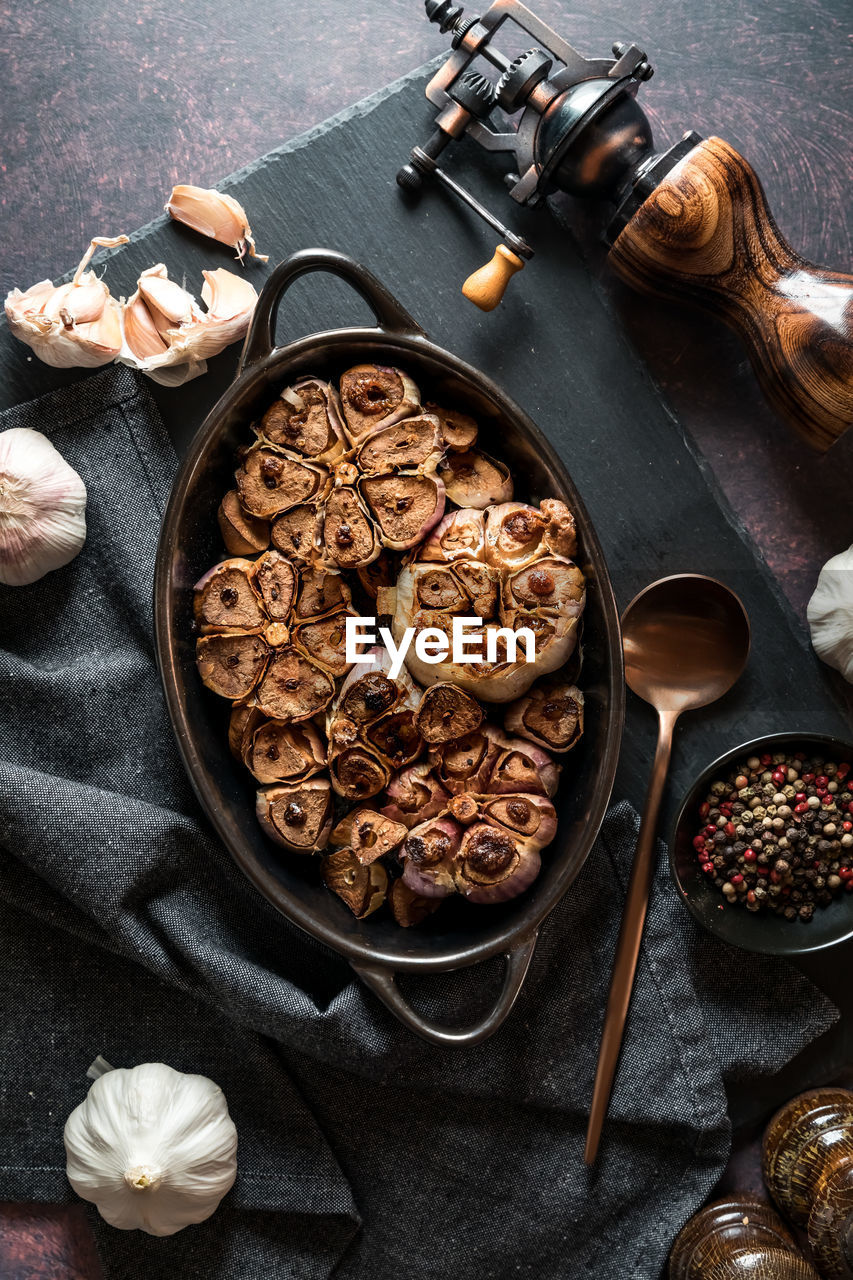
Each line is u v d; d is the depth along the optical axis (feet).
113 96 2.35
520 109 2.32
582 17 2.35
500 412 2.09
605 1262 2.28
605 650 2.07
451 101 2.24
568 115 2.17
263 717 2.13
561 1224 2.28
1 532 2.21
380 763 2.10
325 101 2.36
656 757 2.26
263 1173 2.27
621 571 2.32
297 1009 2.20
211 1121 2.21
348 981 2.29
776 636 2.32
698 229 2.16
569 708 2.11
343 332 2.07
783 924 2.29
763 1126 2.34
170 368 2.27
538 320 2.32
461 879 2.09
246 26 2.35
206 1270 2.26
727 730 2.32
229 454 2.14
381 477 2.10
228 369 2.30
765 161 2.36
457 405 2.15
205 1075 2.28
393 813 2.11
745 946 2.19
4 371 2.29
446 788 2.10
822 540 2.34
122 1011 2.28
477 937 2.10
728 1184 2.34
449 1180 2.29
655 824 2.24
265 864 2.12
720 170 2.15
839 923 2.29
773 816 2.27
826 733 2.32
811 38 2.36
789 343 2.19
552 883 2.04
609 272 2.34
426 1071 2.25
